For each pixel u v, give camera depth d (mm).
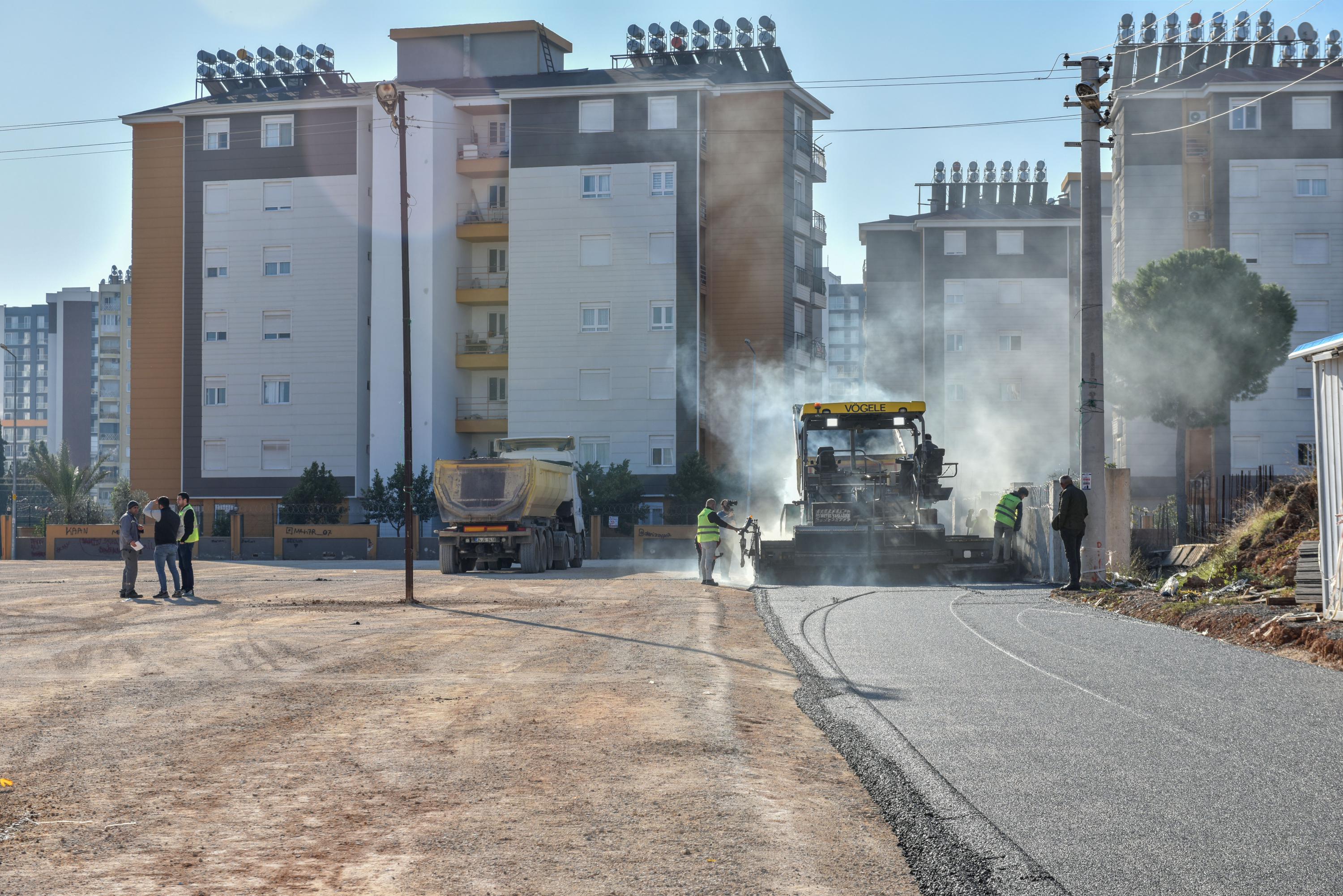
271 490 55719
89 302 143875
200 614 19016
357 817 6457
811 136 59688
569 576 30281
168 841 6000
